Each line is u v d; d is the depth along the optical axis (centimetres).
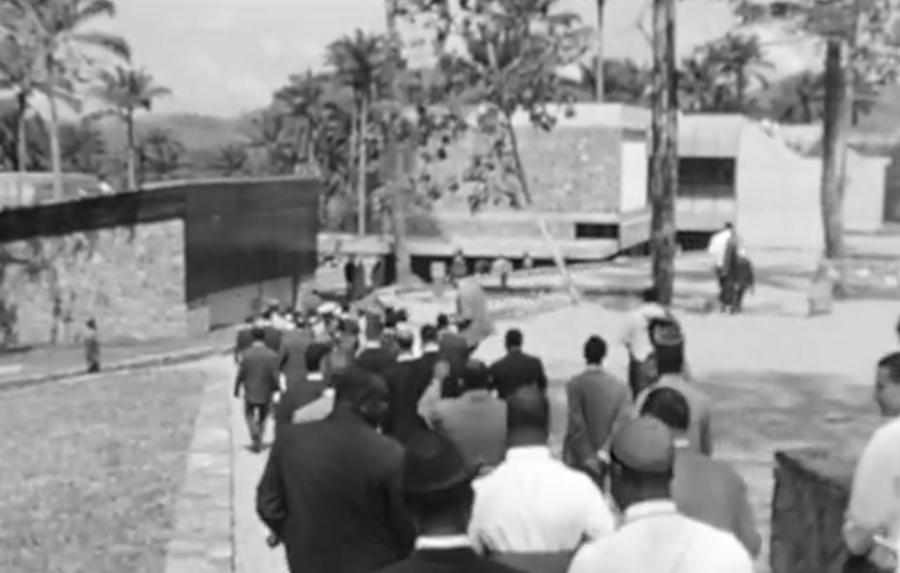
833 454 645
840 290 3409
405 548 502
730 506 483
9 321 3900
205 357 3356
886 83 3800
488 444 635
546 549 484
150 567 1179
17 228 3878
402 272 6209
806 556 606
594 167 6062
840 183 4066
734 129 6769
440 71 3506
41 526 1366
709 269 4584
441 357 897
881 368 506
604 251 6025
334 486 496
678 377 634
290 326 2044
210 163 14638
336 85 9544
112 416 2275
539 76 3478
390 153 5562
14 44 7394
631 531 356
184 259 3938
